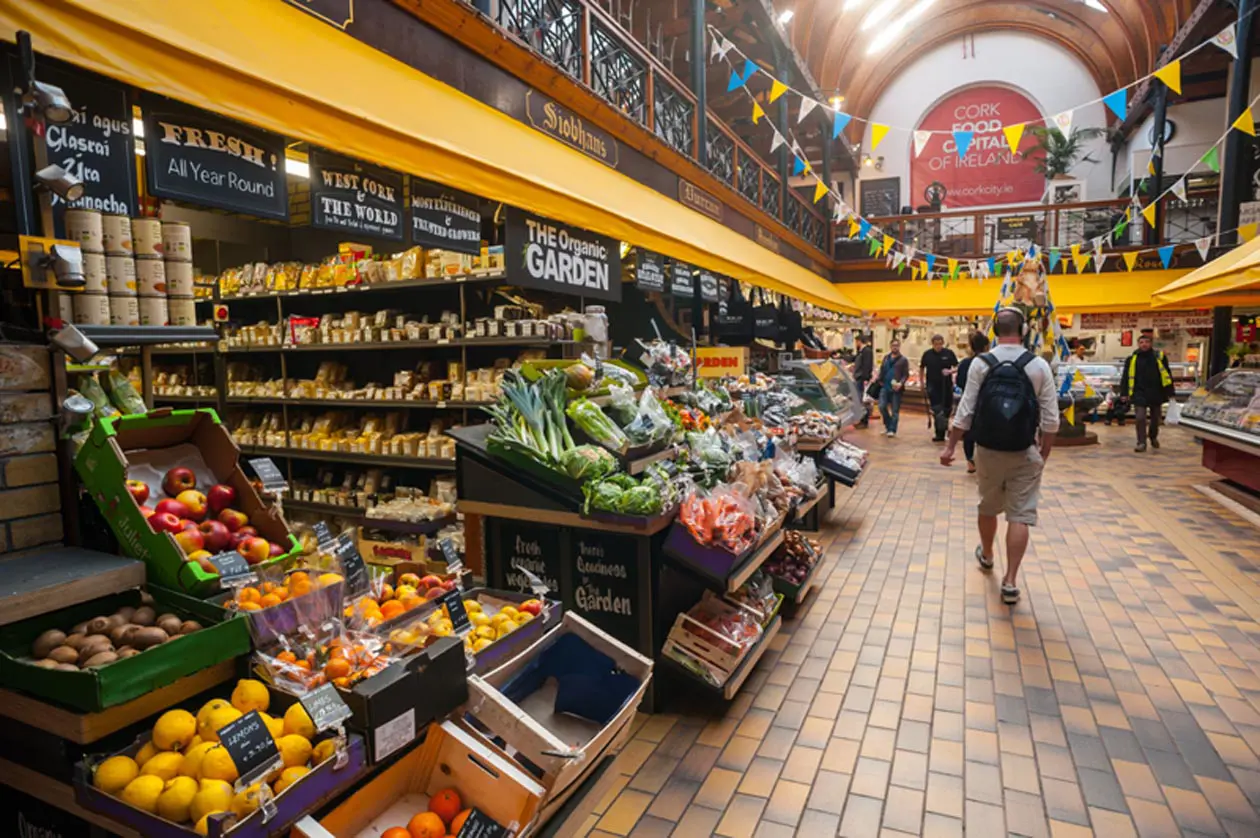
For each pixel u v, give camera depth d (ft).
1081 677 11.94
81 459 6.93
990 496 15.84
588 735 7.78
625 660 8.05
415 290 21.11
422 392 18.90
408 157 11.43
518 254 16.31
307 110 9.71
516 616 8.36
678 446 13.64
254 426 23.03
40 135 7.26
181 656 5.65
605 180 19.72
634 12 35.83
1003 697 11.32
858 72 71.56
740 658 11.02
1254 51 57.00
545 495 11.43
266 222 24.07
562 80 17.63
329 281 20.15
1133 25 64.28
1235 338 54.08
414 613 7.68
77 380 8.46
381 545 18.28
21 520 6.90
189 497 7.40
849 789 9.03
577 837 8.14
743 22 37.93
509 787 5.91
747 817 8.50
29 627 6.09
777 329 37.24
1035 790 8.96
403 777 6.32
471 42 14.73
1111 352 63.57
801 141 61.36
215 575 6.56
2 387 6.75
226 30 9.02
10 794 6.29
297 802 5.14
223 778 5.08
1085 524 22.03
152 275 8.95
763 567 15.17
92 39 7.32
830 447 22.81
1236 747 9.84
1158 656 12.68
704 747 10.02
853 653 13.02
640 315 32.30
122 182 8.61
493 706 6.58
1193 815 8.44
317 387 21.01
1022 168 78.18
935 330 69.21
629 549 11.08
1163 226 51.60
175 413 7.85
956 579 17.03
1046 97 77.05
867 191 82.94
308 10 10.93
